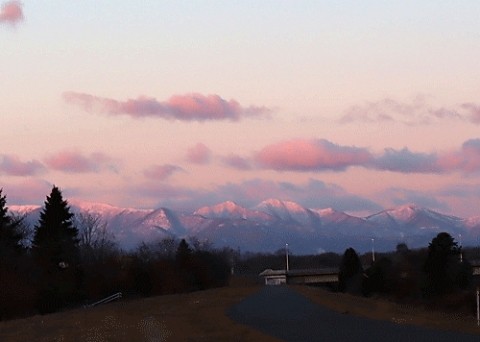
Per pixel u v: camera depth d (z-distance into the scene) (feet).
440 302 269.85
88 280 270.87
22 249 261.85
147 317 131.64
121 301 225.97
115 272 285.43
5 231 263.29
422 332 85.92
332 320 110.73
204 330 101.14
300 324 105.19
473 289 295.89
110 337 94.32
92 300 260.62
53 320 136.87
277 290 246.88
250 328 100.58
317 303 163.02
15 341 95.81
